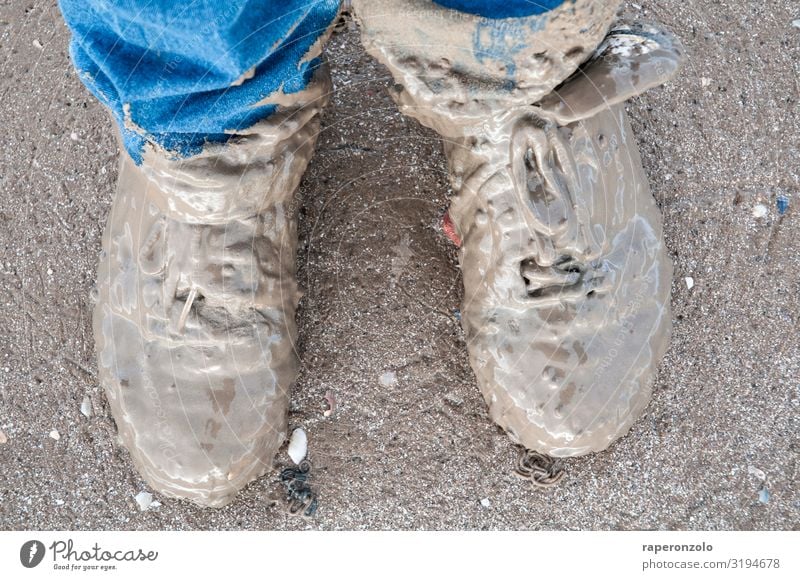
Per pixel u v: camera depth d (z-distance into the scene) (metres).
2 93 1.21
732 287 1.18
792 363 1.17
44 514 1.15
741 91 1.22
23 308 1.18
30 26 1.22
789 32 1.22
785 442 1.15
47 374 1.16
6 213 1.19
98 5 0.70
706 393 1.16
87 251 1.18
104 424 1.15
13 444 1.16
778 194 1.20
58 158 1.20
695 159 1.20
